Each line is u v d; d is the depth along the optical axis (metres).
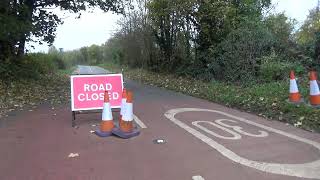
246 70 17.88
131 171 6.70
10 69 21.66
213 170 6.63
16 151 8.12
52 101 15.95
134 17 40.09
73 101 10.47
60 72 44.56
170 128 9.90
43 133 9.69
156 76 29.64
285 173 6.44
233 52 18.50
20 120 11.57
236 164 6.92
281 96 12.98
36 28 22.89
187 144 8.30
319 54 17.61
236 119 10.94
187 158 7.32
